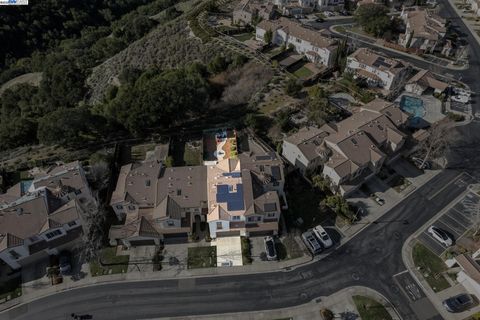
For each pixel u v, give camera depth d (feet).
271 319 196.03
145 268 217.77
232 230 228.22
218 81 369.71
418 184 266.57
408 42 416.87
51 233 217.97
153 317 197.26
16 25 629.92
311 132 278.26
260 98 343.67
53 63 547.08
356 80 362.12
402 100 342.85
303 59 397.60
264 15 439.22
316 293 206.08
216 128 313.32
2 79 562.66
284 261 220.43
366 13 443.73
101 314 198.90
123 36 572.10
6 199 241.14
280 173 246.47
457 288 207.00
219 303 202.49
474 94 354.54
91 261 221.05
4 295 207.82
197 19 460.96
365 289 207.82
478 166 280.92
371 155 259.39
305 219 242.37
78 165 255.50
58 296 207.00
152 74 375.45
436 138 272.51
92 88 462.19
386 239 231.71
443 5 524.52
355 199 255.29
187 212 232.73
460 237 231.71
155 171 248.11
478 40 442.09
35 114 433.89
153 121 292.40
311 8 497.46
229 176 241.96
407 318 195.62
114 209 235.20
